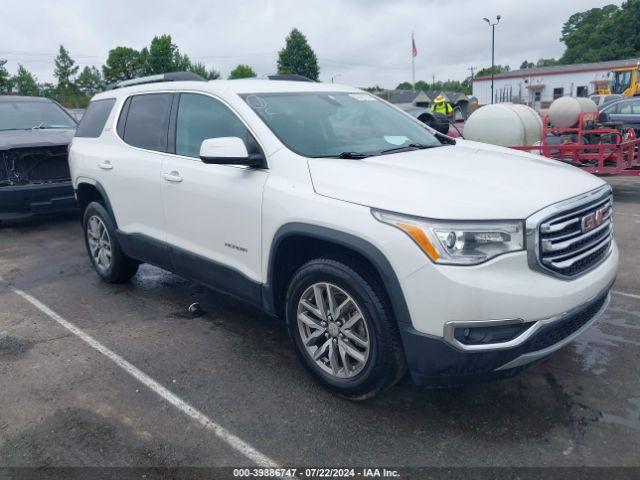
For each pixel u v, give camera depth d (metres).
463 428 3.16
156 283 5.74
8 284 5.88
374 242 2.99
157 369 3.93
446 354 2.88
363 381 3.24
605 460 2.87
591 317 3.34
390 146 4.05
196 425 3.27
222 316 4.84
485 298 2.79
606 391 3.49
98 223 5.62
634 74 26.55
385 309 3.09
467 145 4.49
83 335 4.52
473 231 2.82
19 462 2.98
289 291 3.57
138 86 5.17
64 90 62.69
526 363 2.95
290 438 3.12
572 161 9.84
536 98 54.53
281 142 3.71
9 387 3.74
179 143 4.47
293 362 3.99
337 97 4.50
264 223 3.62
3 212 7.96
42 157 8.10
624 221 7.99
